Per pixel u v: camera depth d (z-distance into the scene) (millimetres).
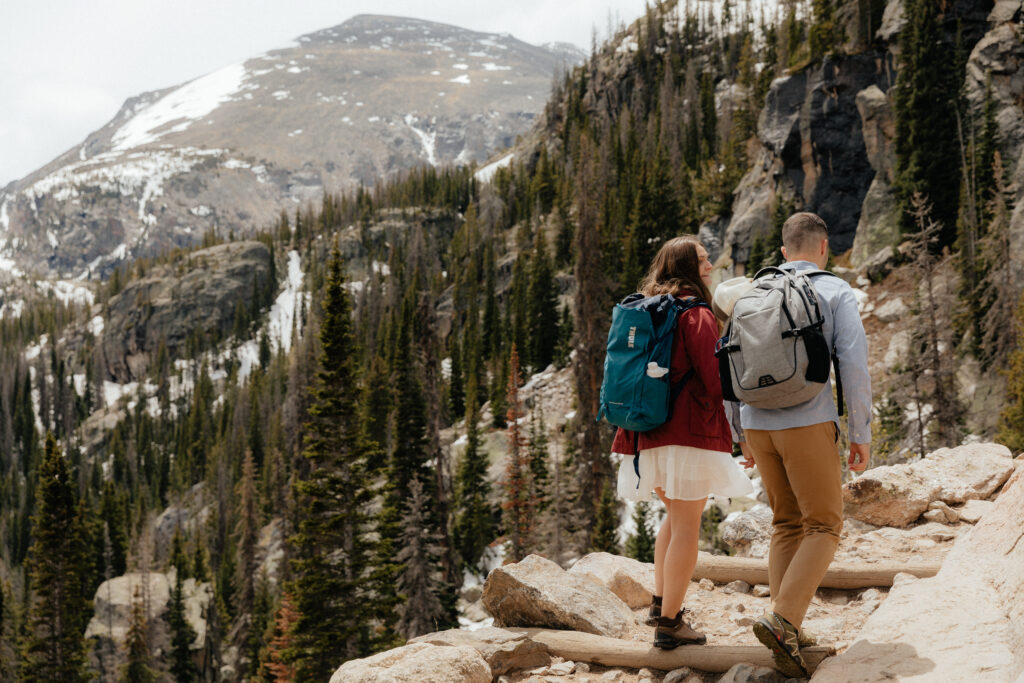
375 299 146125
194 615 62906
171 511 117000
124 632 56844
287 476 81812
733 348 3424
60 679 37438
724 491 3842
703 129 121500
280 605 42938
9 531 118250
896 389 30750
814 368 3264
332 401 26156
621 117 136000
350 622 25469
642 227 77188
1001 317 30766
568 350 79812
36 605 37844
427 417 42438
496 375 88000
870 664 3133
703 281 4031
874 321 39438
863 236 47812
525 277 111438
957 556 4176
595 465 37938
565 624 4598
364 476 26531
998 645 3055
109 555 77812
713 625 4816
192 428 146000
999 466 6781
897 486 6516
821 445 3404
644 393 3711
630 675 4039
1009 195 38438
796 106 54750
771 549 3893
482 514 50812
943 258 38781
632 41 165125
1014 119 42000
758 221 57469
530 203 154000
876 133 49375
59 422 185875
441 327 133875
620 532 38312
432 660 3820
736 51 139125
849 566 5094
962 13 45594
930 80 44406
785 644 3256
